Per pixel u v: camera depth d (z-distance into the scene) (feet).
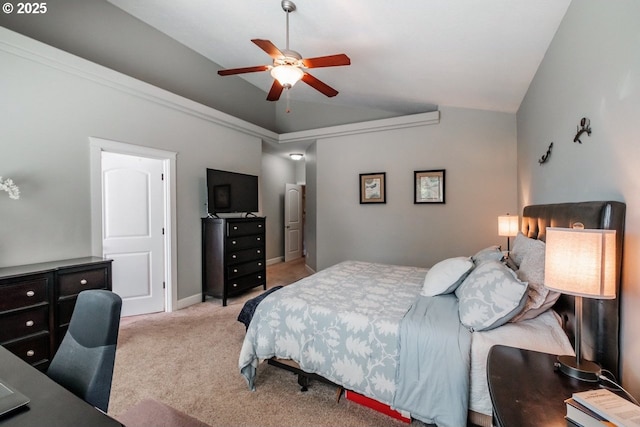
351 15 7.51
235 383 6.72
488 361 3.95
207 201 13.05
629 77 3.84
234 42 11.57
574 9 5.60
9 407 2.55
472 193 13.20
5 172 7.67
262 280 14.73
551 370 3.70
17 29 8.39
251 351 6.47
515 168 12.44
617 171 4.16
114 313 3.43
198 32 11.56
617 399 2.78
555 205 6.25
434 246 14.05
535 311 5.23
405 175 14.66
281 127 18.78
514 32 6.91
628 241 3.86
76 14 9.56
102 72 9.36
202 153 13.05
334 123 17.31
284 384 6.68
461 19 6.73
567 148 6.11
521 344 4.60
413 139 14.43
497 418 2.94
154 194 11.43
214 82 14.49
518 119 11.78
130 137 10.36
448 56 8.56
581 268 3.43
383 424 5.38
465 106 13.03
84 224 9.20
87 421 2.45
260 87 17.25
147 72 11.60
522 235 8.01
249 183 14.76
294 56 7.43
